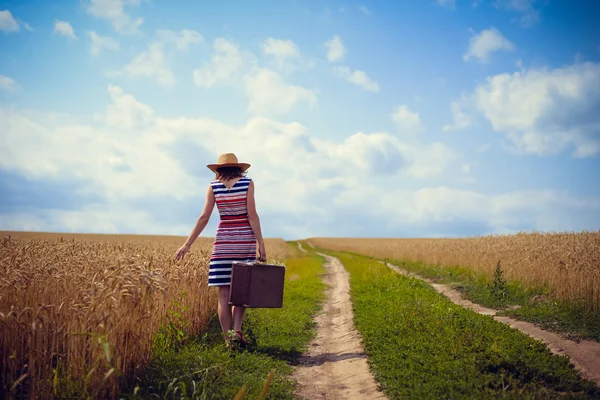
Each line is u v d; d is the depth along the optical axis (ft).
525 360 19.88
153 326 21.67
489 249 74.64
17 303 17.70
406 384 18.67
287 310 37.32
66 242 32.65
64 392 15.60
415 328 27.73
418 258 99.35
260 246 23.54
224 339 24.54
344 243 277.44
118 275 19.10
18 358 16.31
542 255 54.54
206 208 23.90
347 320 35.78
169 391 16.76
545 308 38.14
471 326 27.43
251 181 23.56
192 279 27.32
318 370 22.41
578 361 22.09
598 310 35.55
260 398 14.55
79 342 16.43
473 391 16.85
